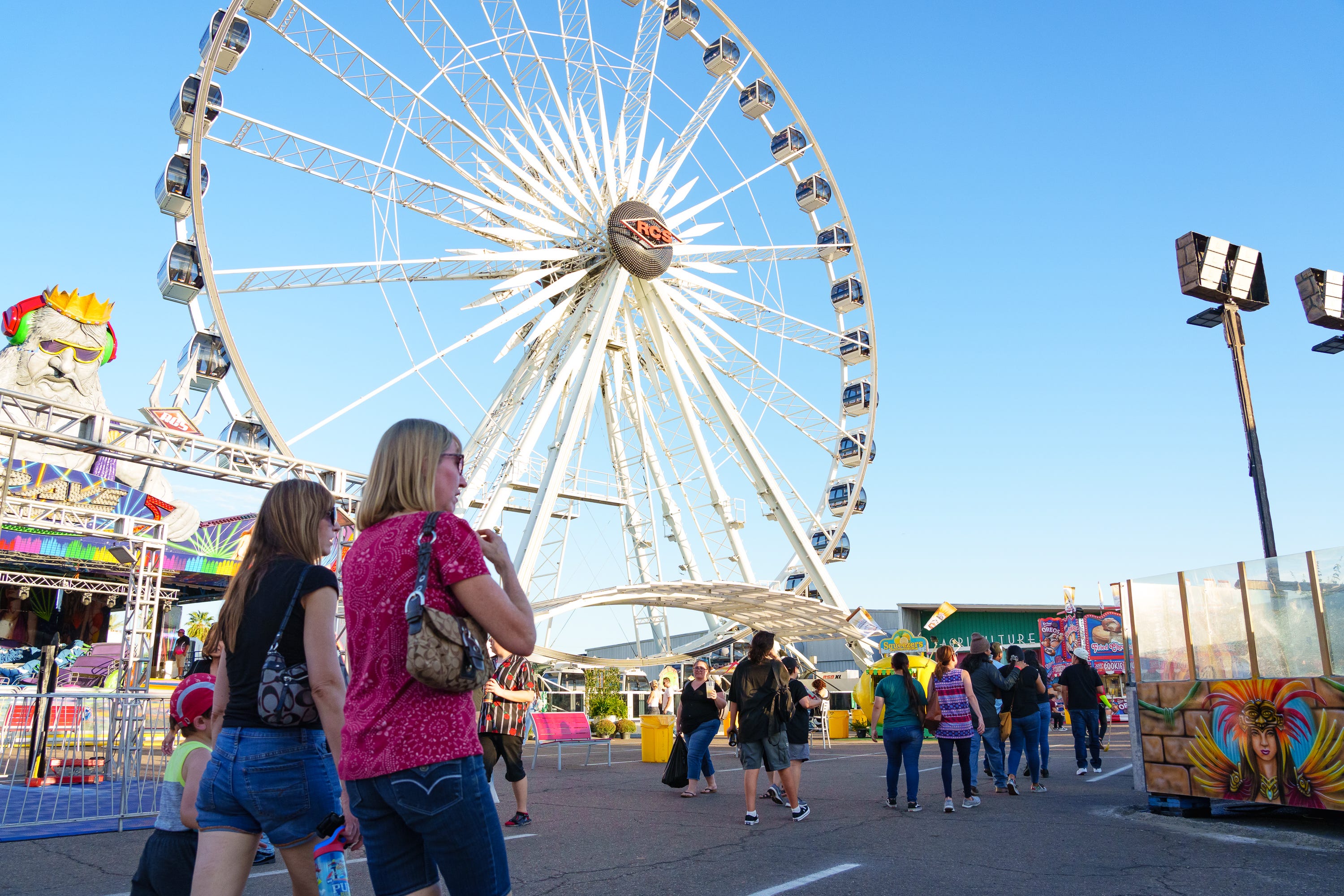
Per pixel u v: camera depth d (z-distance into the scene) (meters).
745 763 8.73
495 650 8.78
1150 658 9.48
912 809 9.42
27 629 26.98
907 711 9.62
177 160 24.05
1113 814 9.10
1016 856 6.85
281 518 3.37
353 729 2.44
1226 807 9.38
